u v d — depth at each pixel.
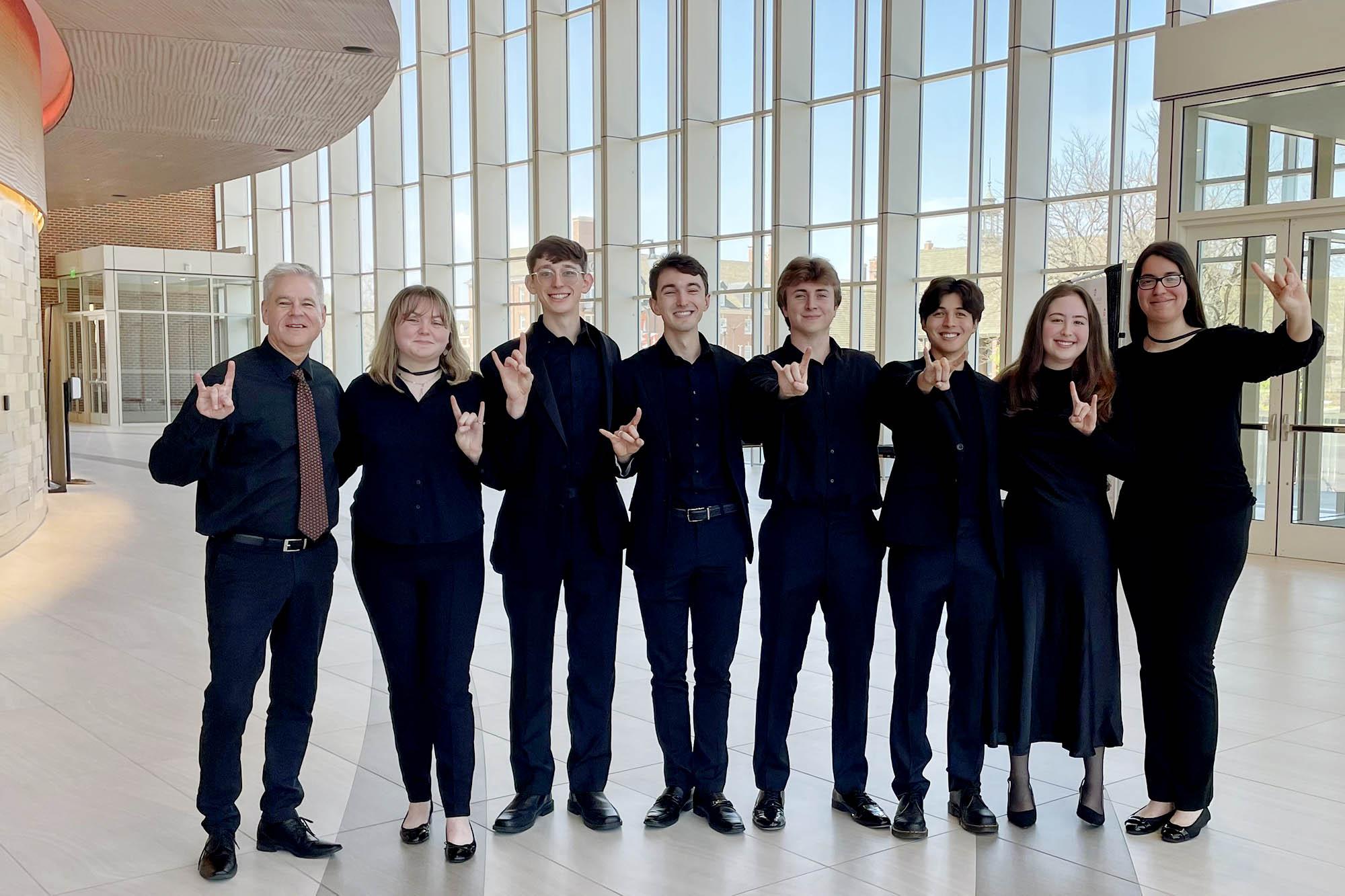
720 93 20.36
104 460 19.55
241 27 10.67
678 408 3.87
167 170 18.50
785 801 4.14
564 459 3.81
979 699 3.88
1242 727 5.13
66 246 32.72
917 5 16.91
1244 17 9.77
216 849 3.54
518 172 25.41
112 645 6.66
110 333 29.12
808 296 3.81
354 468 3.87
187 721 5.18
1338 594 8.31
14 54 9.88
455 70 27.28
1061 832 3.63
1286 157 9.67
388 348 3.69
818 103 18.62
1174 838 3.81
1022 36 14.99
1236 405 3.78
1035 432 3.77
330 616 7.57
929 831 3.86
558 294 3.83
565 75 23.78
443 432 3.68
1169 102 10.37
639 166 22.02
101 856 3.69
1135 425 3.86
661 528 3.86
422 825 3.78
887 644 6.66
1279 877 3.54
